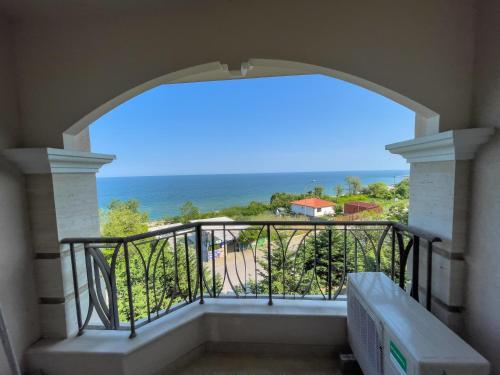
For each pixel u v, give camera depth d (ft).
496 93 3.79
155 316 5.50
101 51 4.88
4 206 4.52
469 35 4.34
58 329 5.12
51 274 5.06
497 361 3.73
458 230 4.34
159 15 4.75
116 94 4.88
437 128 4.55
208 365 5.32
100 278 5.76
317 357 5.41
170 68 4.80
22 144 5.04
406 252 5.45
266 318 5.53
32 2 4.45
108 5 4.64
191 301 6.06
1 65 4.66
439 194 4.64
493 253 3.80
